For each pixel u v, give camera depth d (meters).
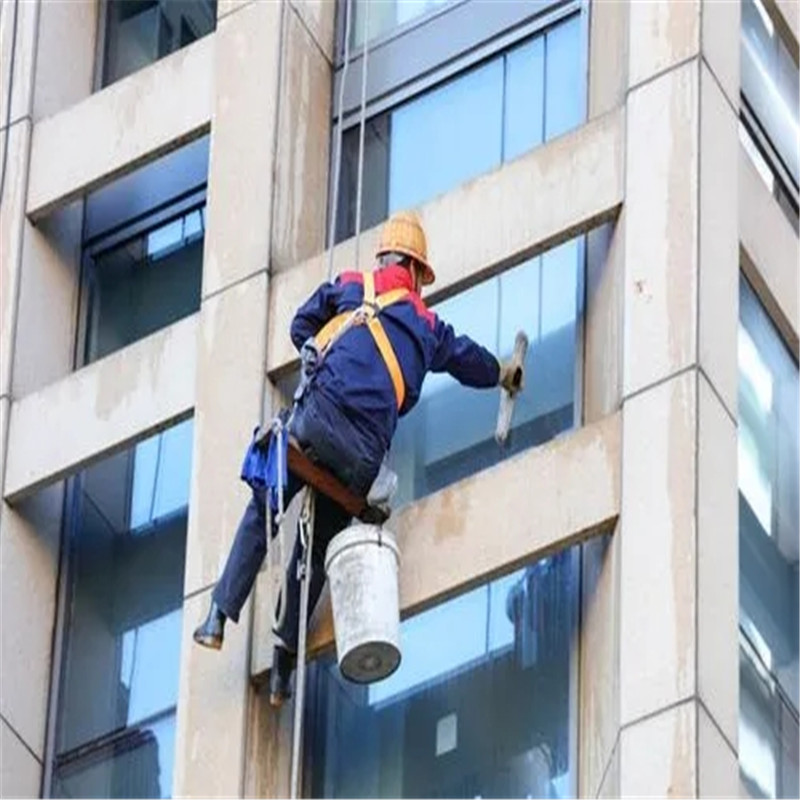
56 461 29.30
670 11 27.91
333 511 26.78
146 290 30.64
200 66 30.20
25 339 30.20
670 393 26.67
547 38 29.53
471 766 27.16
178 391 28.97
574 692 26.92
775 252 28.34
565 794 26.67
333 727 27.69
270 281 28.72
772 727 27.25
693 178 27.30
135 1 31.94
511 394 27.22
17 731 28.92
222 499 27.98
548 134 29.14
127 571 29.55
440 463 28.23
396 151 29.83
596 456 26.86
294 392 28.48
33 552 29.53
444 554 27.03
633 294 27.11
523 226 27.81
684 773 25.38
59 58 31.38
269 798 27.11
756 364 28.22
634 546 26.31
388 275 26.80
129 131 30.33
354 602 26.20
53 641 29.42
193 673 27.42
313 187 29.48
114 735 28.92
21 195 30.59
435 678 27.55
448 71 29.91
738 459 27.44
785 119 29.73
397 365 26.42
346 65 30.23
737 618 26.39
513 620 27.47
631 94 27.78
